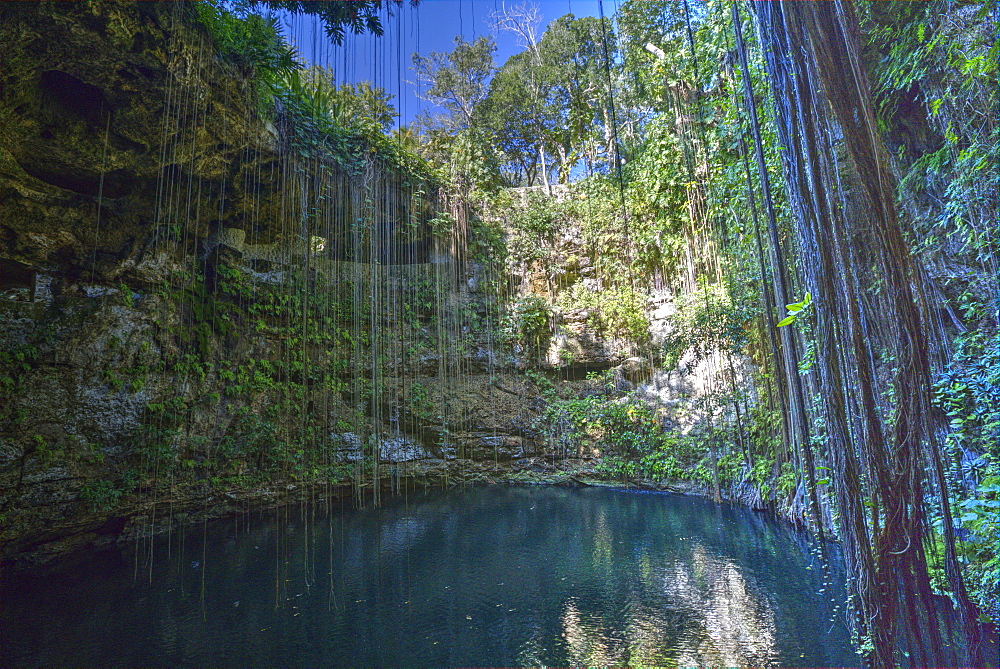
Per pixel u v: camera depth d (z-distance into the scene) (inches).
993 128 161.0
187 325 311.7
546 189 561.0
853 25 75.2
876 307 78.3
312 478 378.0
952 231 180.5
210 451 324.2
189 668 147.1
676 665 140.7
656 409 441.4
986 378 158.4
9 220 221.3
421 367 465.7
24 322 236.4
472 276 498.0
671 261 447.8
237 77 241.9
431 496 412.5
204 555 253.6
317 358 401.1
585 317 490.3
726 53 198.4
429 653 153.3
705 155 325.1
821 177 74.5
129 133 226.5
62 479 247.1
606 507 354.6
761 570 213.5
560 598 192.7
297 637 165.2
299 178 318.3
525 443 482.9
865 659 77.7
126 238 267.0
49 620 179.6
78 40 181.5
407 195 421.7
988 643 77.6
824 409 77.1
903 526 71.2
